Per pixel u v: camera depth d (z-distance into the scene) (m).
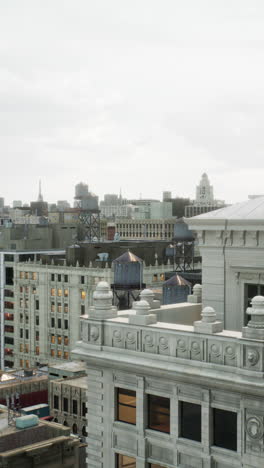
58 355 159.50
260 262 33.88
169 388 29.73
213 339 27.73
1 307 174.25
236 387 26.66
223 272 35.47
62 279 157.25
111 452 32.25
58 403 101.12
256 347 26.14
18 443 58.19
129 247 164.62
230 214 36.47
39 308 163.25
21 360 169.12
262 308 26.70
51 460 57.47
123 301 105.06
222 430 28.22
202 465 28.52
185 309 37.16
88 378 33.34
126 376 31.47
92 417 33.25
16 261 173.25
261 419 26.44
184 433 29.55
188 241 153.12
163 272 156.62
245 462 26.97
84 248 162.00
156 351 29.88
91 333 32.62
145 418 30.78
